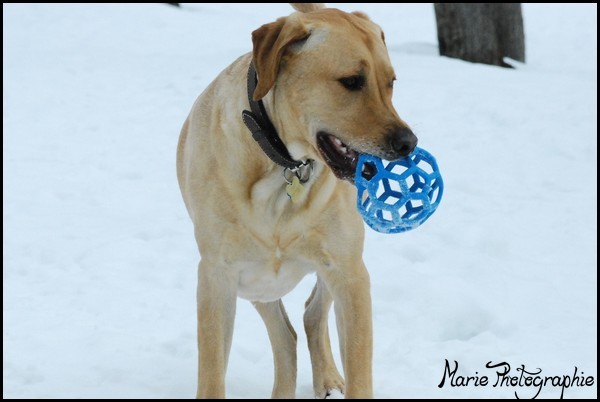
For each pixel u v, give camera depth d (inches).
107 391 266.2
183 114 674.8
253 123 231.8
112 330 330.0
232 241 241.4
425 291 358.9
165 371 289.7
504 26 812.6
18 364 290.2
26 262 406.6
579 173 524.7
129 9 1149.1
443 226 442.0
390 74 224.7
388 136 215.9
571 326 333.7
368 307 245.0
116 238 438.0
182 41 1009.5
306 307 289.0
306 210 237.0
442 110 636.1
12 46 941.2
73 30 1031.6
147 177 540.4
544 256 410.3
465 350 311.1
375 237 430.3
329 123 221.0
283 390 274.1
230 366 304.7
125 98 719.7
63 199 500.7
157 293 371.9
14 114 673.6
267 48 223.6
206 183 240.2
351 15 233.1
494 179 514.9
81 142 608.1
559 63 949.2
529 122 606.9
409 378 291.9
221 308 246.7
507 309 349.4
